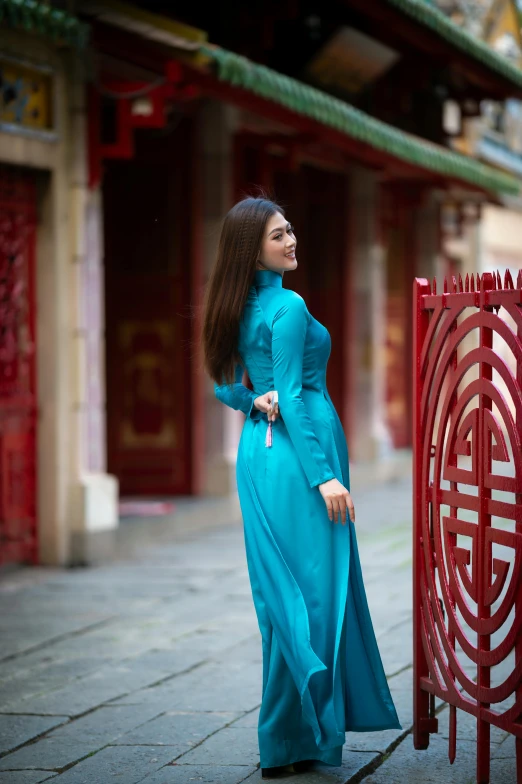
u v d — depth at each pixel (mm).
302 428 4332
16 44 8547
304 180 15047
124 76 10039
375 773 4453
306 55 13727
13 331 8938
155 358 11797
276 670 4398
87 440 9422
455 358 4363
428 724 4656
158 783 4426
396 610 7320
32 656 6488
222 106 11562
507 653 3986
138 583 8547
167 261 11695
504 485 3984
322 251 15203
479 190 17500
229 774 4488
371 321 15500
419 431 4586
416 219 18203
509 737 4848
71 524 9289
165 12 11766
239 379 4711
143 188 11688
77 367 9273
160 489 11844
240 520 11914
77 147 9195
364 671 4484
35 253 9133
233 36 11898
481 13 20062
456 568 4359
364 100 15547
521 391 3850
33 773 4605
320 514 4410
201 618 7352
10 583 8578
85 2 8875
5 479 8891
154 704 5480
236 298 4492
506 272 3955
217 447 11859
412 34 13852
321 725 4285
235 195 12117
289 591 4320
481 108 18422
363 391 15617
